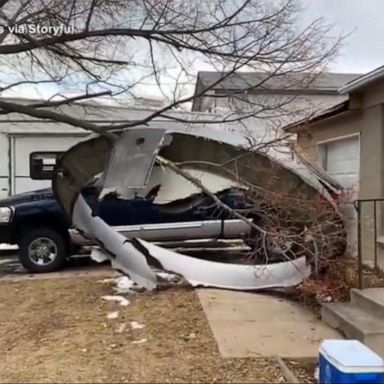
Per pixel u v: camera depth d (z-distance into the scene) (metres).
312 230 7.07
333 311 5.87
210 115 7.73
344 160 9.14
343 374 3.67
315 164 8.91
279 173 7.63
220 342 5.35
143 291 7.78
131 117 8.22
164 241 9.70
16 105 6.82
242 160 7.61
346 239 7.33
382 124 7.62
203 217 9.58
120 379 4.40
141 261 7.95
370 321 5.42
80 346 5.33
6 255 12.08
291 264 7.46
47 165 10.92
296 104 8.59
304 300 6.95
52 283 8.49
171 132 7.57
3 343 5.54
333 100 9.80
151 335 5.64
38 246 9.80
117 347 5.26
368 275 6.92
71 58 7.37
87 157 7.93
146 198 8.62
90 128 6.92
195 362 4.78
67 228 9.78
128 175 7.53
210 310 6.64
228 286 7.90
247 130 7.57
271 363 4.74
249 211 7.40
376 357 3.81
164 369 4.62
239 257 9.98
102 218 9.42
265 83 7.09
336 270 6.95
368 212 7.82
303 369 4.64
